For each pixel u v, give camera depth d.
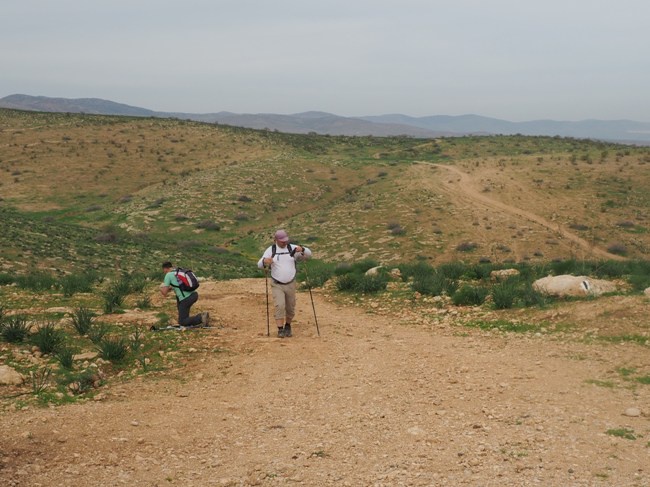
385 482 4.95
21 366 8.30
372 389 7.68
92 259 40.06
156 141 117.56
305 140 131.50
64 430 6.13
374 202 77.19
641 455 5.30
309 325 11.81
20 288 16.06
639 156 92.62
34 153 105.44
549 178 82.31
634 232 60.19
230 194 84.62
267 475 5.19
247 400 7.43
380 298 14.22
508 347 9.44
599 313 10.33
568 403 6.78
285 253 10.83
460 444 5.71
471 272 16.08
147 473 5.23
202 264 47.22
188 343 9.98
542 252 54.78
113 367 8.68
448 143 127.62
